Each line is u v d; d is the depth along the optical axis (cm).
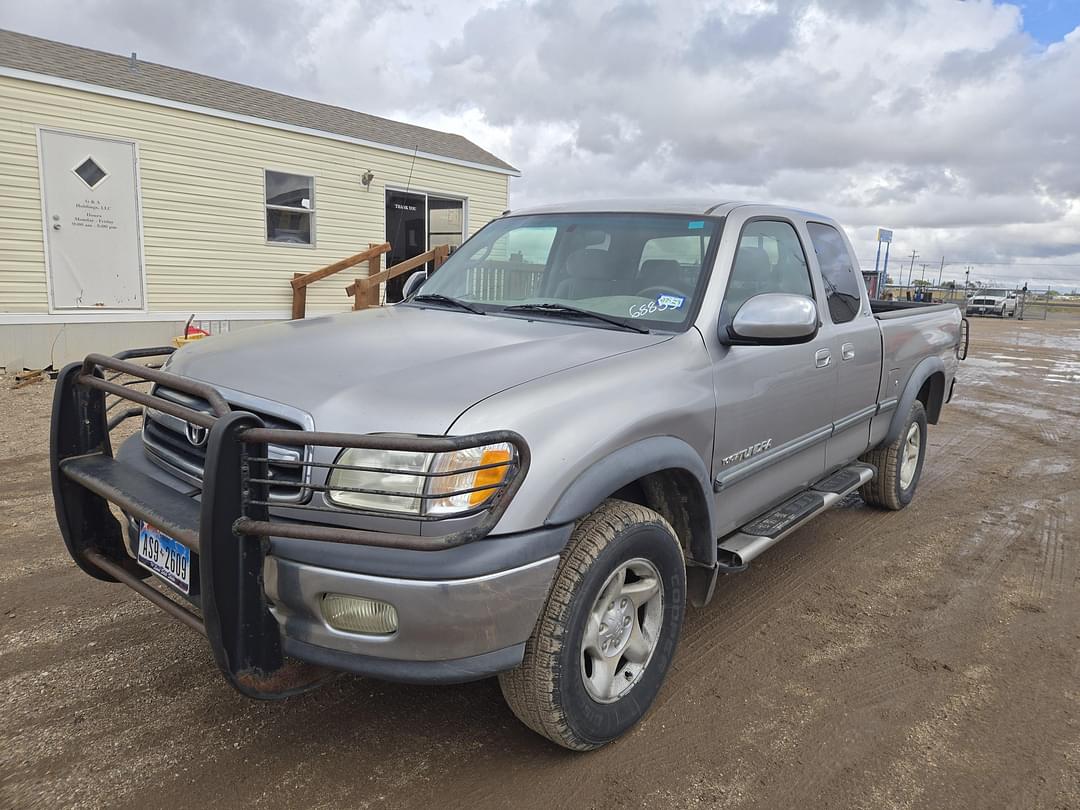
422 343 292
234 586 224
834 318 427
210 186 1161
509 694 251
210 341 319
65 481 294
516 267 388
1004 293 3500
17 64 972
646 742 279
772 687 319
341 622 225
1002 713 304
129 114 1065
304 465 219
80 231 1043
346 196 1334
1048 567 461
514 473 226
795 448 380
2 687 302
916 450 573
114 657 327
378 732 281
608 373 271
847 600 408
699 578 322
